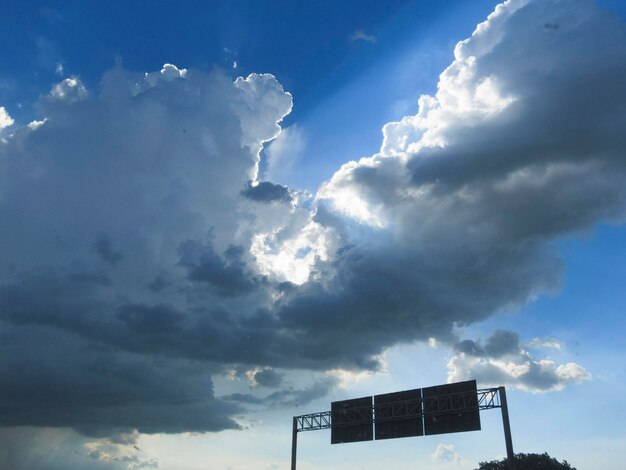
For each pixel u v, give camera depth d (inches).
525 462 2635.3
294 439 2103.8
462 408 1637.6
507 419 1556.3
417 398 1761.8
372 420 1868.8
